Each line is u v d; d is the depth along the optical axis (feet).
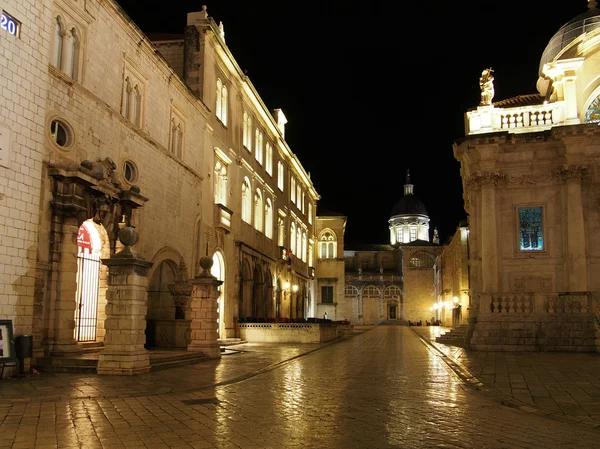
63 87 54.60
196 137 89.97
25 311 46.42
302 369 54.90
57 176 51.93
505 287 89.61
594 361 60.70
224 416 30.09
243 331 103.65
